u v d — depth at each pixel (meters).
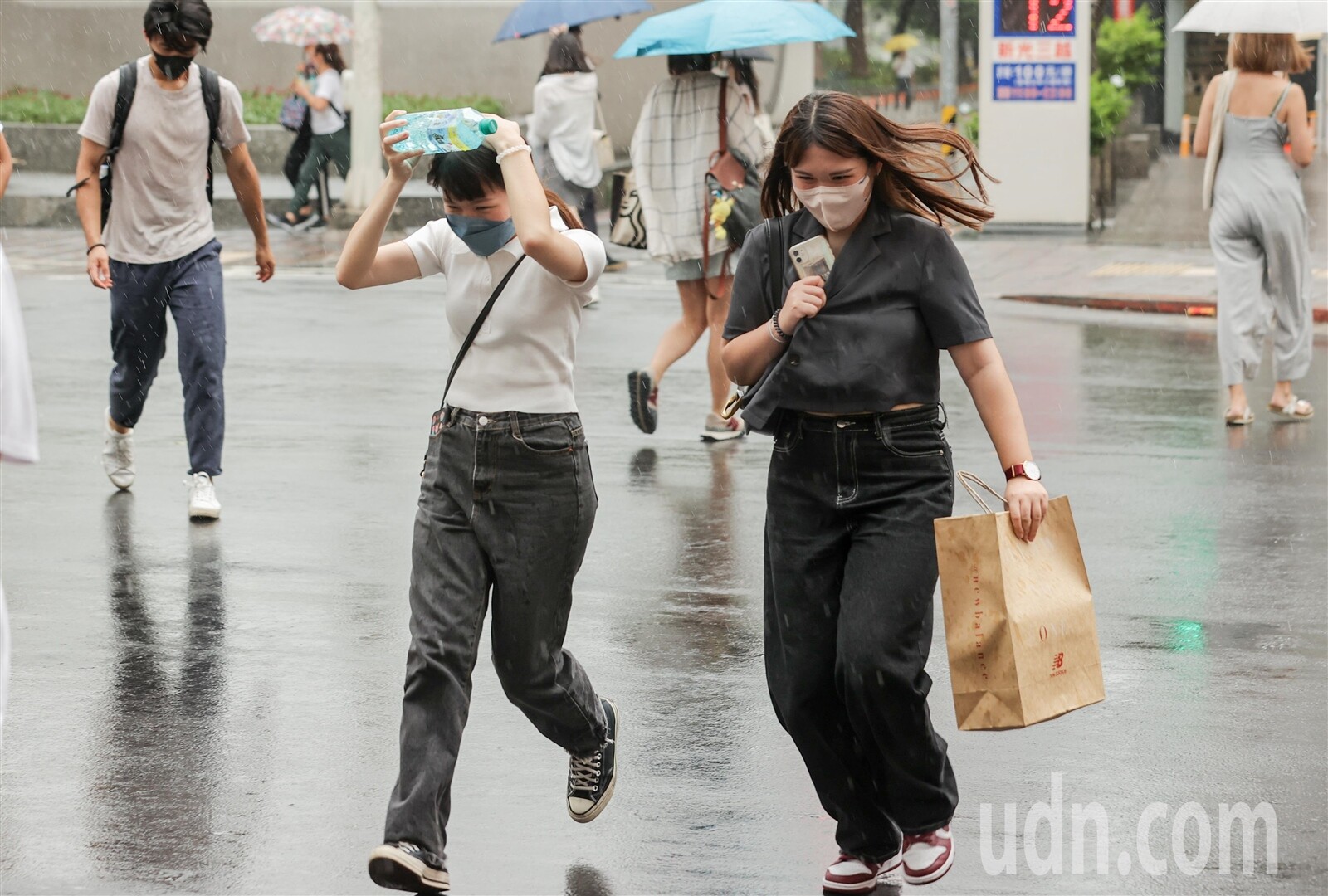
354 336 25.83
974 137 44.28
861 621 7.49
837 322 7.58
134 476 16.50
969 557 7.29
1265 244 19.41
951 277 7.59
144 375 15.67
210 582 13.32
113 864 8.26
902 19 56.47
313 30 39.69
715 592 13.19
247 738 10.01
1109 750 9.84
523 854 8.44
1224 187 19.41
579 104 31.11
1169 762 9.64
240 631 12.12
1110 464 17.50
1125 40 53.47
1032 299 30.17
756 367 7.79
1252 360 19.42
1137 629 12.17
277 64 56.91
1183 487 16.48
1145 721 10.32
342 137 39.97
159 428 19.38
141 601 12.80
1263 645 11.80
